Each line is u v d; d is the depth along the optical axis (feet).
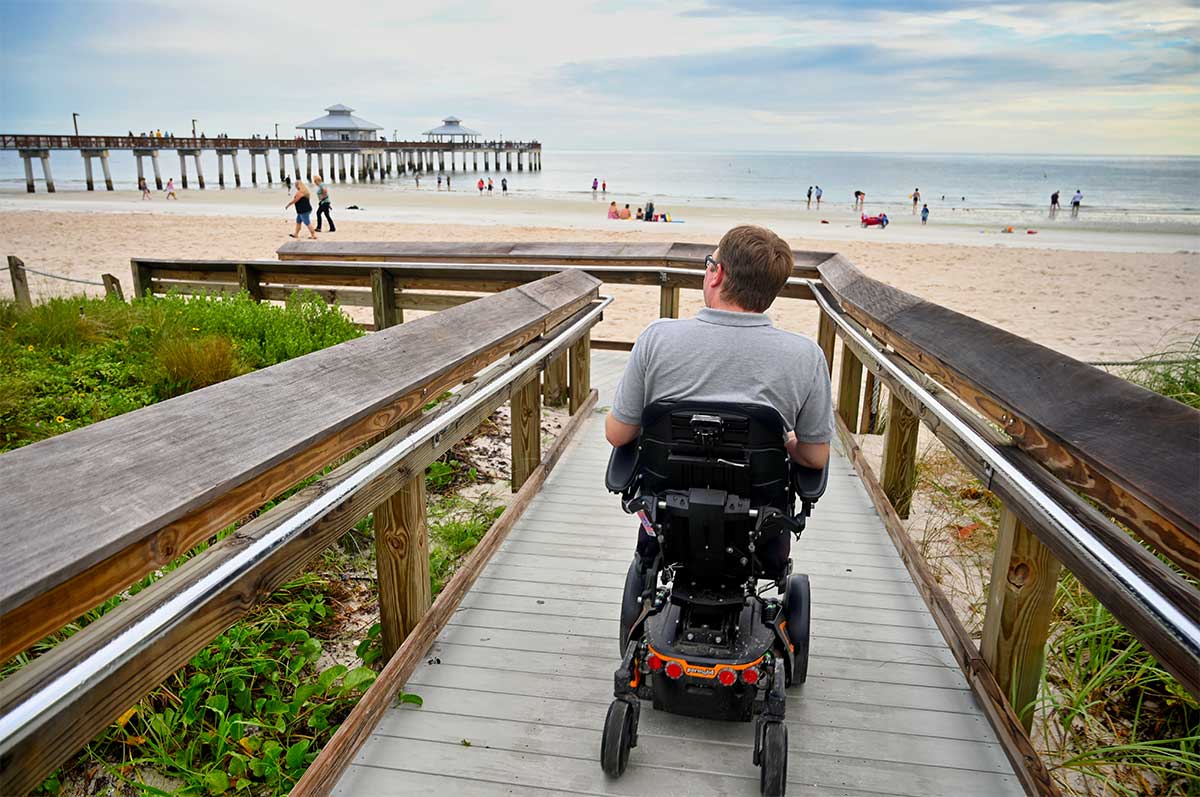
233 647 9.82
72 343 20.99
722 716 7.70
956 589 12.81
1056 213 161.58
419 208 136.36
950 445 9.66
